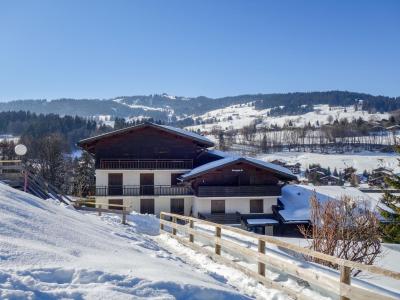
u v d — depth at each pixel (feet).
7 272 13.66
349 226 38.47
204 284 17.67
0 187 31.09
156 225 68.08
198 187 105.50
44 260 15.71
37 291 13.00
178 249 40.75
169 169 116.57
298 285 25.29
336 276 22.25
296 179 106.73
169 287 15.83
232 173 107.96
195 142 120.78
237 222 104.58
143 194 114.52
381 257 41.39
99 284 14.61
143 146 118.11
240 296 17.35
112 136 116.06
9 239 17.02
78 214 38.27
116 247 23.03
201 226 54.24
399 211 78.43
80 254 18.38
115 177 115.55
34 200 32.35
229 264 31.30
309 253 22.08
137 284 15.31
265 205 107.45
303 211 103.30
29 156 215.72
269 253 29.73
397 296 19.71
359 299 18.57
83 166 179.22
